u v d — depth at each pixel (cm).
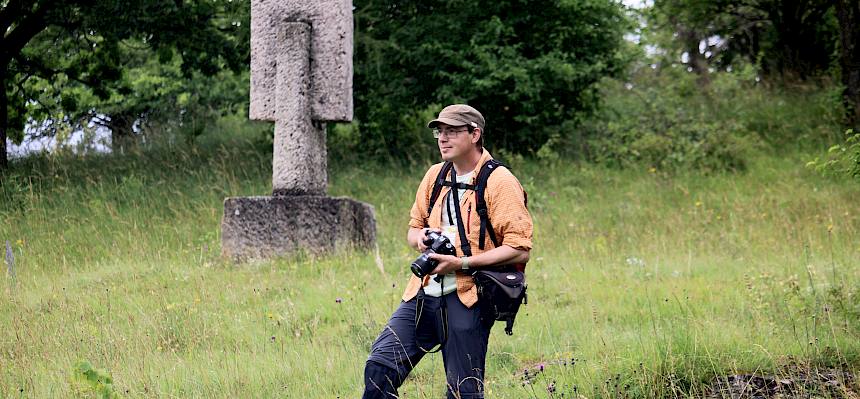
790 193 2009
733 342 825
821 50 2953
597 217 1903
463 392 572
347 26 1545
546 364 844
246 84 3142
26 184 2120
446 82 2420
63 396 769
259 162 2333
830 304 986
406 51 2323
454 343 578
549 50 2438
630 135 2469
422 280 593
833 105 2512
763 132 2595
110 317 1087
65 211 1884
